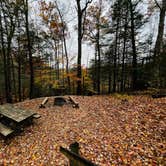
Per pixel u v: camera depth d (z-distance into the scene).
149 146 4.25
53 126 6.65
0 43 14.66
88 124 6.39
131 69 14.80
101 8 19.06
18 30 15.52
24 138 5.97
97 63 21.55
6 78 15.38
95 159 4.10
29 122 6.99
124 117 6.45
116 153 4.22
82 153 4.43
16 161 4.70
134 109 7.08
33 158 4.67
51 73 20.69
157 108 6.52
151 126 5.25
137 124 5.61
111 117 6.74
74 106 8.98
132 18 14.52
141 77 13.71
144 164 3.63
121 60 18.48
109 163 3.86
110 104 8.81
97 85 22.36
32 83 14.36
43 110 8.84
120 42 18.02
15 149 5.35
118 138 4.96
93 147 4.67
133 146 4.39
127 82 19.41
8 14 13.55
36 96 20.22
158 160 3.67
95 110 8.09
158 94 8.88
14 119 6.12
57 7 19.42
